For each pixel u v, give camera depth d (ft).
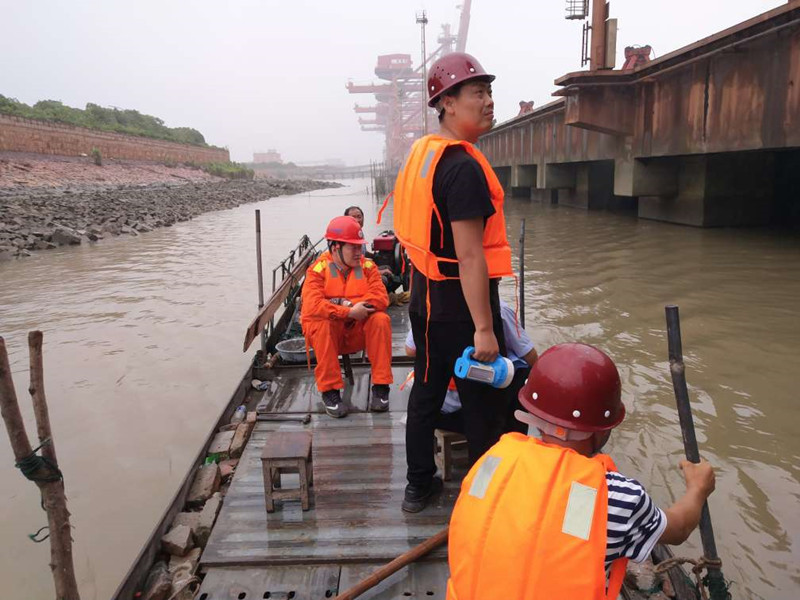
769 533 12.15
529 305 28.96
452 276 8.75
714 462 14.64
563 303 29.07
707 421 16.62
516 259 41.11
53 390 22.25
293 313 24.88
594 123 53.72
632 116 53.88
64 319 32.01
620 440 15.84
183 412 20.27
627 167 55.98
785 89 35.88
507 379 8.36
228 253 55.36
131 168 171.83
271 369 18.06
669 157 54.49
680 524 6.09
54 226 67.41
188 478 12.44
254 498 11.23
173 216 89.76
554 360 5.93
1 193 92.38
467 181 7.89
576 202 83.66
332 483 11.68
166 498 15.39
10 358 26.04
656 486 13.87
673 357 7.67
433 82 8.54
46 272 45.91
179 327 30.19
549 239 50.19
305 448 10.69
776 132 36.81
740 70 39.58
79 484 16.10
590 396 5.69
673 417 16.89
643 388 18.80
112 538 13.80
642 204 62.13
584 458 5.39
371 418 14.60
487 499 5.32
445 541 9.49
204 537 10.99
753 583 10.90
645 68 48.67
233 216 101.50
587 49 54.60
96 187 125.08
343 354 16.30
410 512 10.57
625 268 36.35
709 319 25.43
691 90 44.98
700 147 44.32
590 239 48.75
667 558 10.10
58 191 106.63
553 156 79.15
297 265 26.08
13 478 16.72
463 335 8.95
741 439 15.64
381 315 14.58
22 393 22.24
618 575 5.49
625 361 21.12
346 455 12.78
